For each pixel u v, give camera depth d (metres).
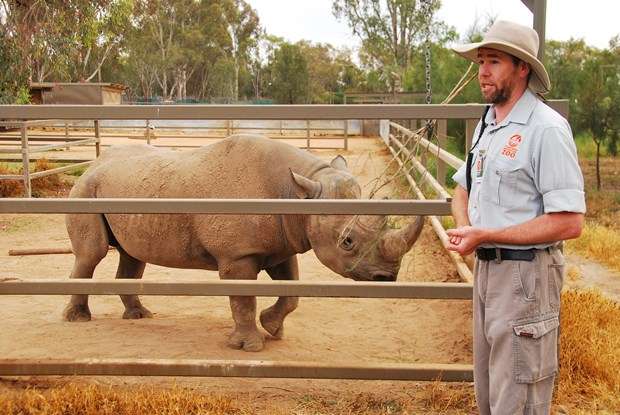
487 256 3.21
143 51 61.00
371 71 50.25
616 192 16.05
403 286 4.42
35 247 10.20
